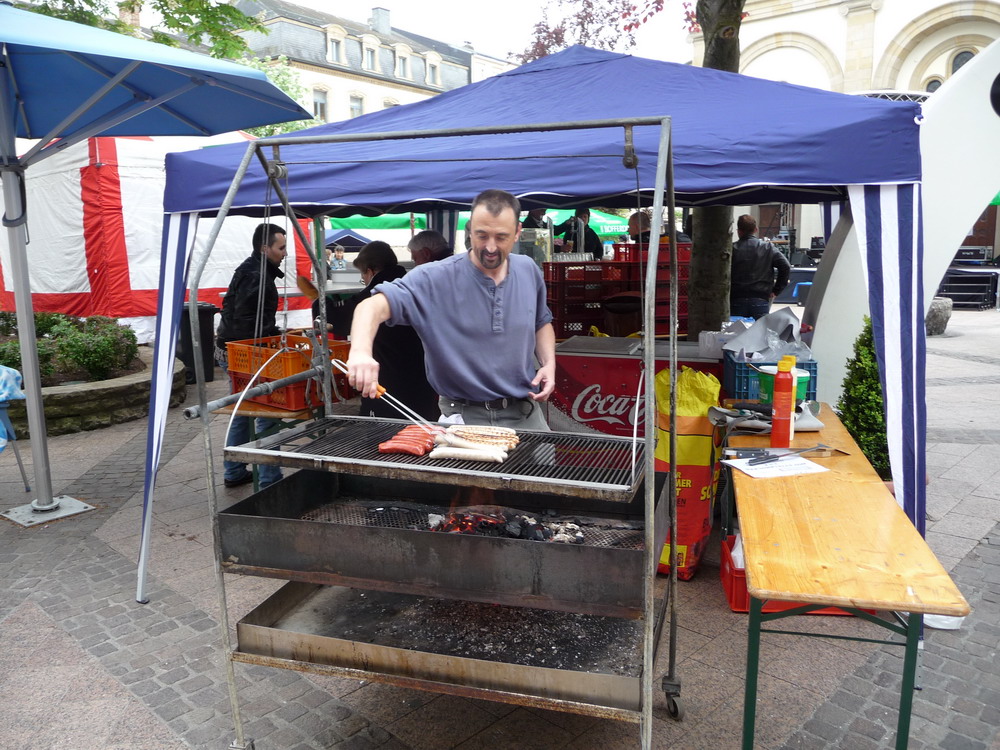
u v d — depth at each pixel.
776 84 4.14
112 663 3.26
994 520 4.64
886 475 4.06
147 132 5.50
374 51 46.06
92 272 10.27
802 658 3.22
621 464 2.42
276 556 2.41
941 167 4.16
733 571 3.58
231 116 5.18
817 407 3.77
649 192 4.32
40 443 5.00
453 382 2.89
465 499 3.06
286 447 2.57
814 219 21.80
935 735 2.70
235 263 11.38
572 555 2.14
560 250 10.24
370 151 4.00
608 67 4.59
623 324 6.49
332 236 13.11
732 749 2.67
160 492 5.48
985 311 15.81
